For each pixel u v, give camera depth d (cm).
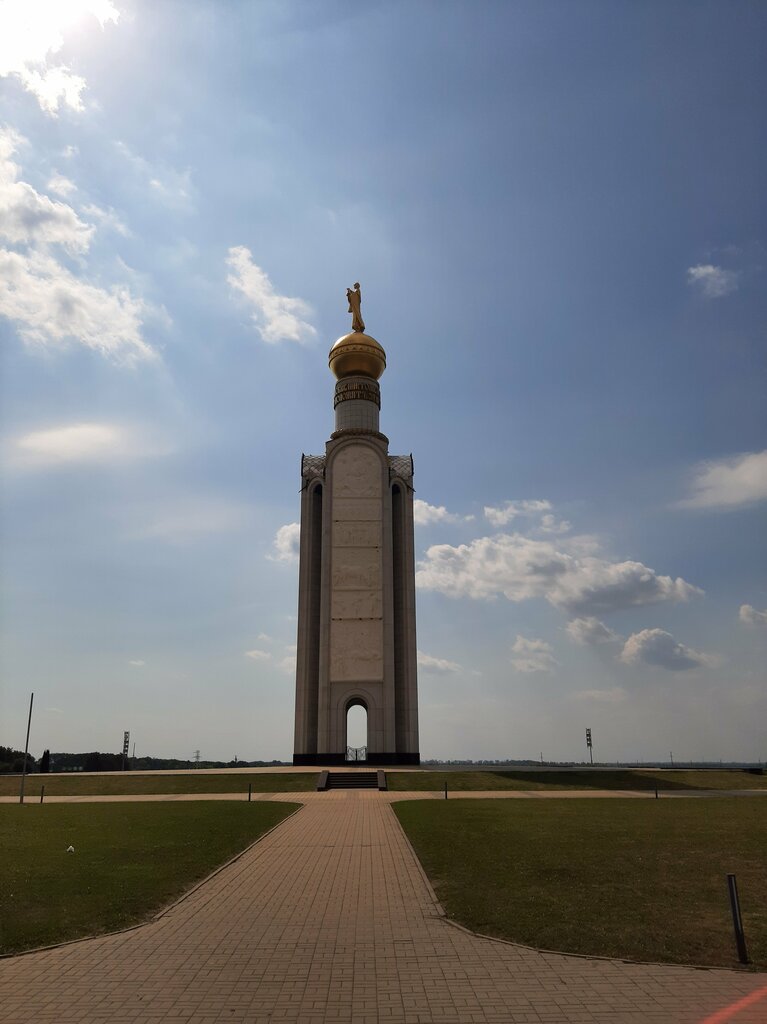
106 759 9606
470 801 3825
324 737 6612
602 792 4659
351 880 1888
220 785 4938
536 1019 1026
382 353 7919
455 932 1423
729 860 2073
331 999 1098
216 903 1664
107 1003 1086
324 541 7119
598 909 1557
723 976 1184
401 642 7000
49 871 1947
